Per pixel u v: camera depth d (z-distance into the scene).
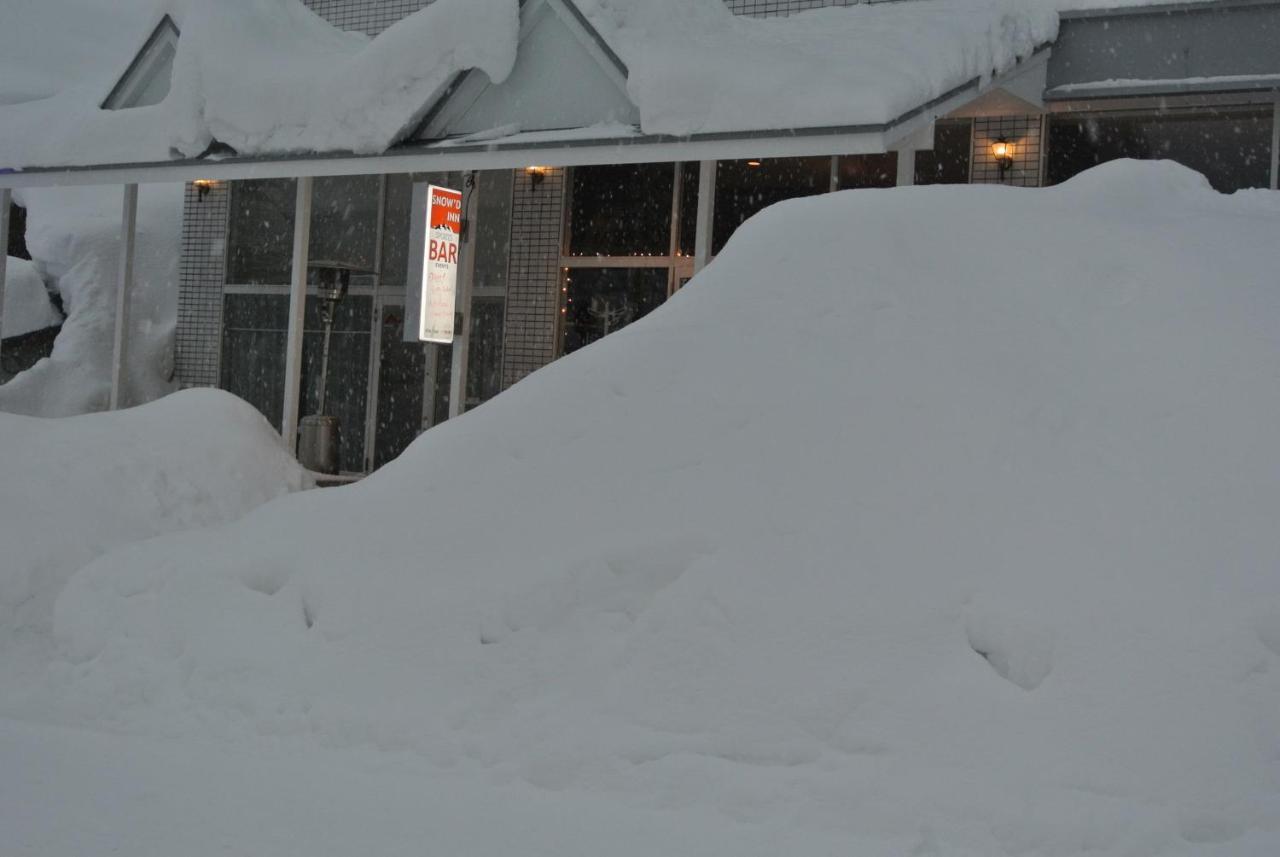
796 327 7.14
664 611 5.87
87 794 5.18
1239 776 4.68
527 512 6.72
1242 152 12.33
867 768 5.02
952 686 5.23
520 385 7.76
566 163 11.84
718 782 5.12
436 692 5.97
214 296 18.41
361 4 17.16
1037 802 4.73
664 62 11.27
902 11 12.53
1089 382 6.41
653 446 6.79
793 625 5.64
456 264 12.90
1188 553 5.48
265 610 6.79
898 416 6.46
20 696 6.93
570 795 5.24
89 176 14.99
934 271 7.24
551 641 6.00
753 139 10.80
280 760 5.75
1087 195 7.82
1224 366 6.30
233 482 10.22
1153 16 12.30
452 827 4.79
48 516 9.21
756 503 6.26
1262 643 5.07
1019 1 12.58
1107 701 5.01
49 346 21.00
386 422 16.92
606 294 15.14
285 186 17.86
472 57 12.35
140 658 6.84
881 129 10.23
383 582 6.62
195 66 14.15
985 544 5.75
